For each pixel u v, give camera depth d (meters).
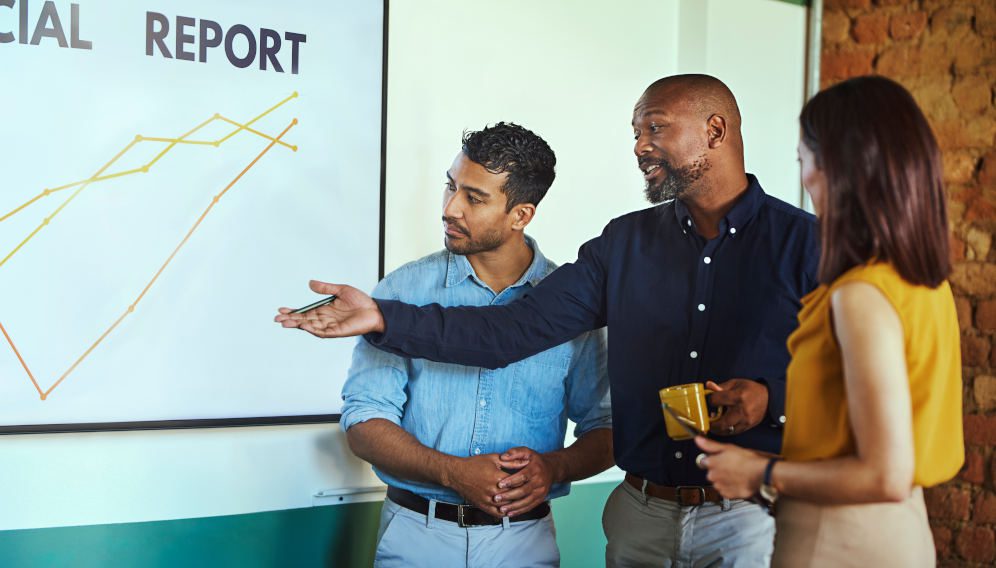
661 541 1.81
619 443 1.90
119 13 2.03
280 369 2.18
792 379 1.27
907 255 1.15
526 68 2.48
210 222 2.11
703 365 1.80
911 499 1.20
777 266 1.78
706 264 1.82
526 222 1.96
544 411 1.98
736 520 1.75
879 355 1.12
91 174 2.01
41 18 1.97
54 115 1.98
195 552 2.13
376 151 2.26
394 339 1.79
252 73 2.14
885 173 1.17
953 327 1.25
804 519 1.22
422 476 1.85
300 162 2.19
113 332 2.03
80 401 2.01
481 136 1.90
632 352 1.87
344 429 1.97
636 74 2.63
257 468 2.18
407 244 2.34
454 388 1.94
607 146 2.60
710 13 2.69
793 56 2.81
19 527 1.98
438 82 2.37
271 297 2.16
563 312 1.91
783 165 2.82
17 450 1.98
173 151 2.08
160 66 2.06
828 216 1.22
